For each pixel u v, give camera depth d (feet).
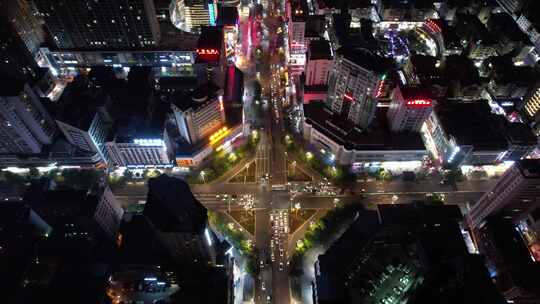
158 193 652.07
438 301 643.45
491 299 613.52
